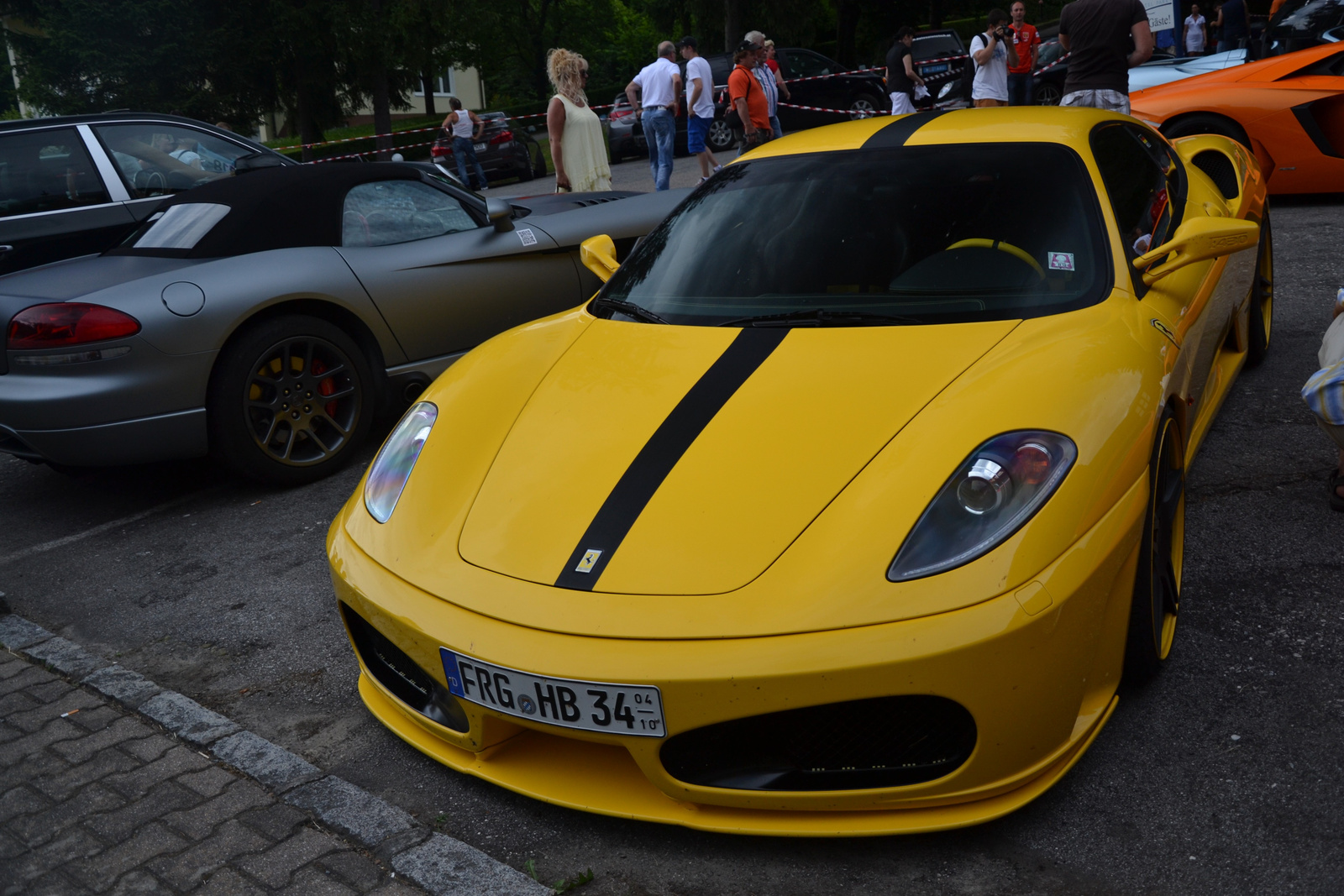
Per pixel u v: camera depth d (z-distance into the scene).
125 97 23.11
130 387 3.78
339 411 4.36
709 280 2.77
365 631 2.36
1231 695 2.26
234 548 3.74
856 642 1.71
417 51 25.91
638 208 5.25
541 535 2.03
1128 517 1.94
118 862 2.04
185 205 4.47
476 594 1.97
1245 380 4.26
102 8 22.53
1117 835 1.88
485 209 4.89
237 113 24.86
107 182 5.99
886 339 2.33
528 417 2.39
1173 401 2.39
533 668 1.83
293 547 3.69
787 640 1.73
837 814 1.87
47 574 3.70
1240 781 1.99
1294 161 7.09
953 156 2.84
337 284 4.23
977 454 1.91
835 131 3.21
